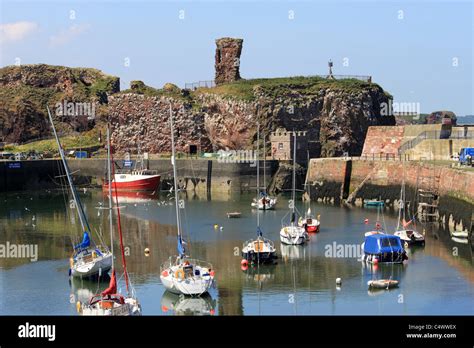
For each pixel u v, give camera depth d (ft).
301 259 255.91
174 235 305.94
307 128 554.05
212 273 217.36
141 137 605.31
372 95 564.71
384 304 202.28
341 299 207.41
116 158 561.84
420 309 197.06
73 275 231.30
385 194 403.54
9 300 210.18
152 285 222.48
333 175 434.30
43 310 200.44
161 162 526.98
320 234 303.48
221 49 625.41
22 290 220.64
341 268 242.17
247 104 555.69
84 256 236.63
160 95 599.98
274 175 491.72
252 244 257.34
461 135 422.00
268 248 252.62
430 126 438.40
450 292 212.43
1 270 245.24
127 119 611.06
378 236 251.19
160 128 596.29
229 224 335.06
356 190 418.72
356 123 552.41
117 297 187.32
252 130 553.64
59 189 509.76
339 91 555.28
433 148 413.18
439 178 349.00
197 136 581.12
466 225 297.53
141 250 274.36
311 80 576.61
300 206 403.75
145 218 355.56
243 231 314.96
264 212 377.09
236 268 244.63
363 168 424.87
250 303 204.33
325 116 554.87
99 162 539.29
